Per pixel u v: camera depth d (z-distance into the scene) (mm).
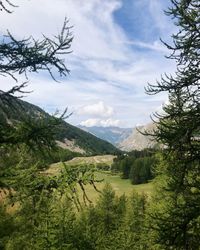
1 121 5883
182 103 9836
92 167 7000
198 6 9672
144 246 22016
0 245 6656
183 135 9422
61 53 6160
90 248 11180
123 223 38375
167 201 17141
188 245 9938
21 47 5945
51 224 9422
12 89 5773
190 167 10172
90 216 35875
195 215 9609
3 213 6945
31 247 7895
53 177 6816
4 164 6453
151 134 9914
